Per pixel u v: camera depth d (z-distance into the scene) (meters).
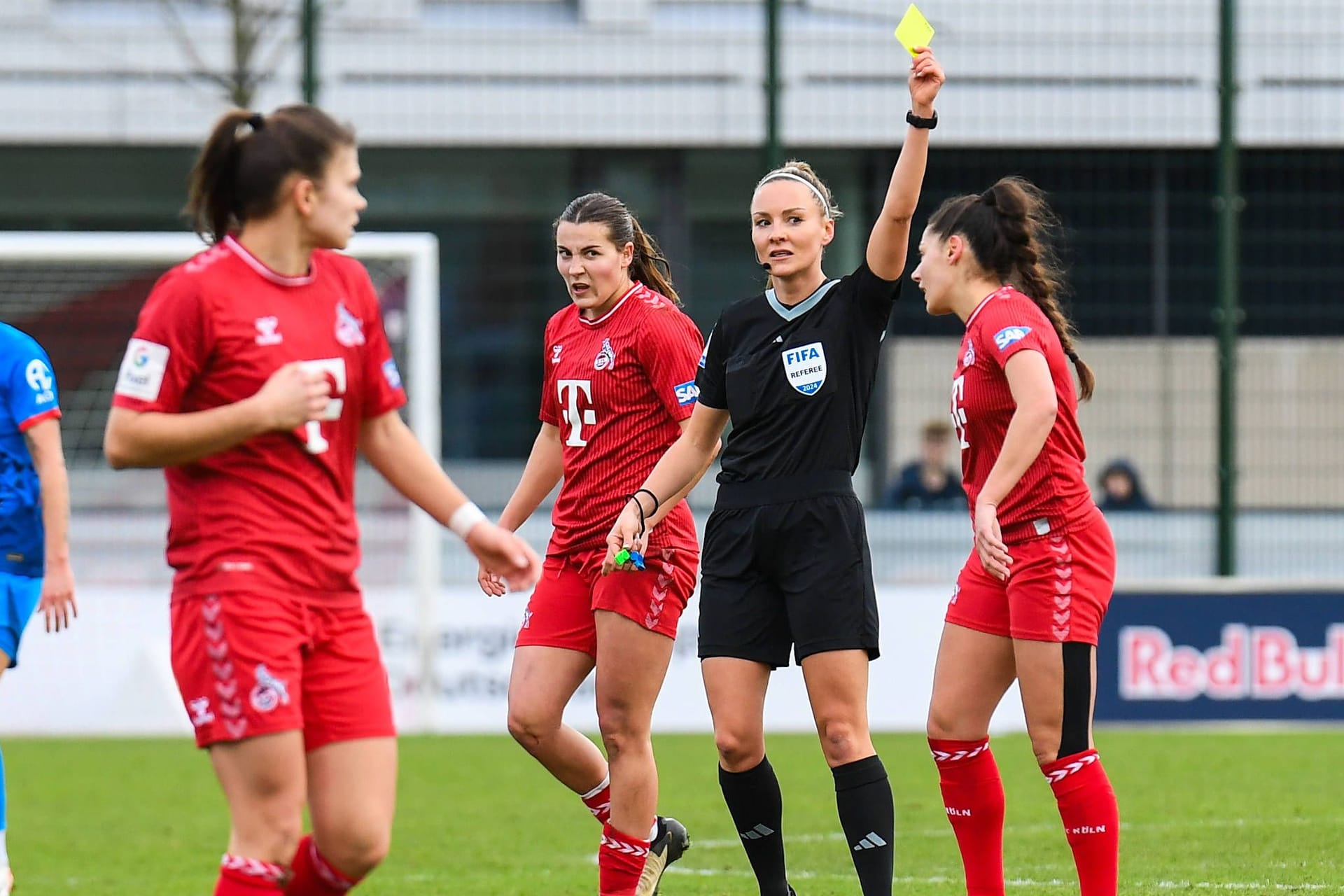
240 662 11.90
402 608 38.19
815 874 21.33
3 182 54.91
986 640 16.52
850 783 16.25
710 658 16.91
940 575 40.38
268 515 12.09
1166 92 44.19
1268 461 46.88
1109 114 44.06
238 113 12.27
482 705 37.78
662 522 17.22
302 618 12.20
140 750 35.56
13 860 23.44
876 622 16.67
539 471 19.28
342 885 12.71
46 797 29.42
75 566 38.16
